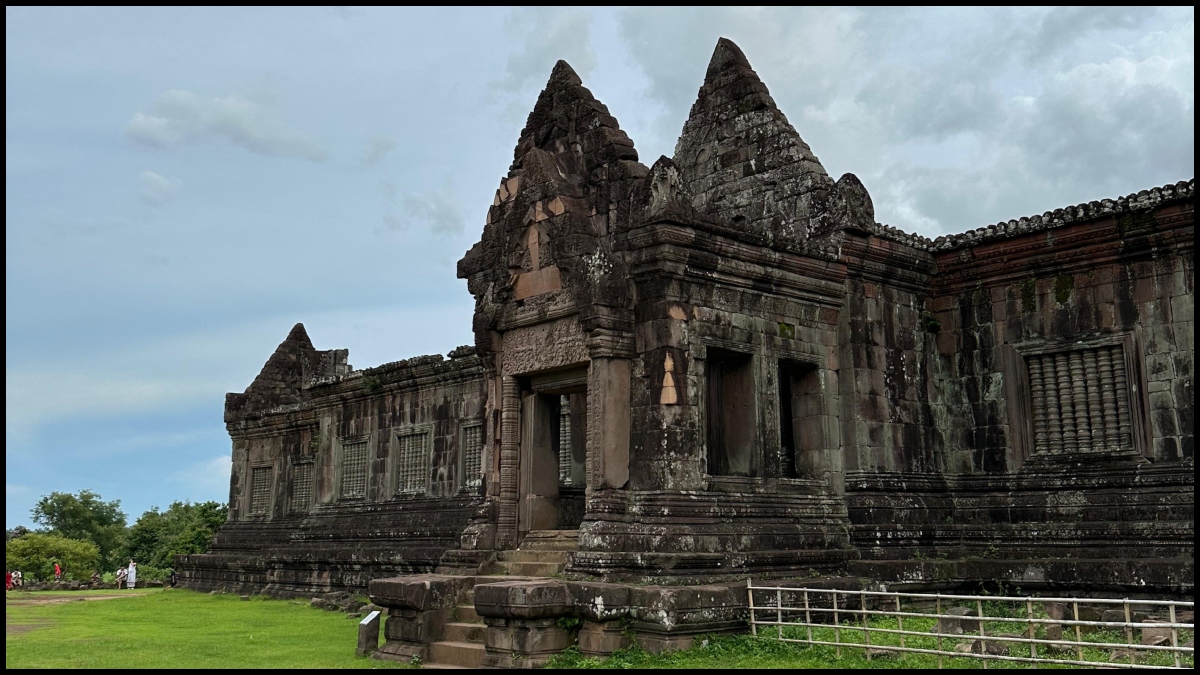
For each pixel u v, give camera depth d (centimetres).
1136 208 1758
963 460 1994
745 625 1420
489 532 1736
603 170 1684
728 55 2219
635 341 1584
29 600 3042
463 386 2683
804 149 2027
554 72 1852
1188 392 1720
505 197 1842
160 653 1500
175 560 3706
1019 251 1931
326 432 3186
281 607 2561
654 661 1257
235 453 3834
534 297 1730
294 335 4009
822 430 1775
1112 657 1227
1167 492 1714
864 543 1778
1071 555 1775
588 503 1547
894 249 1969
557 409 1812
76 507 9019
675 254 1551
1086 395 1858
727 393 1702
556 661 1310
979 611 1173
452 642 1441
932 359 2033
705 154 2202
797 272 1758
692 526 1484
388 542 2733
